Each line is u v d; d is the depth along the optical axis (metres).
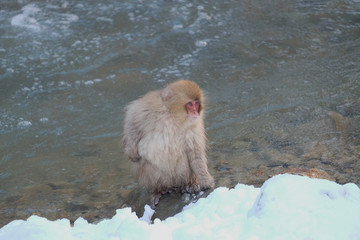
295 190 6.09
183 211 7.37
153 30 19.20
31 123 13.66
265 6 21.11
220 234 5.96
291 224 5.70
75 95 15.02
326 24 19.17
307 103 13.49
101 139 12.82
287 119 12.71
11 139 12.98
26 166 11.78
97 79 15.87
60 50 17.70
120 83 15.60
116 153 12.09
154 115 8.51
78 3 21.66
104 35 18.84
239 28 19.20
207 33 18.84
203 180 8.76
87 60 17.08
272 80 15.32
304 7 20.81
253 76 15.72
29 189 10.80
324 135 11.57
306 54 16.97
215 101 14.24
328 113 12.71
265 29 19.03
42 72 16.30
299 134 11.79
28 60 17.05
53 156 12.16
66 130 13.32
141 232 6.17
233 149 11.41
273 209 5.91
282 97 14.11
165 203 8.88
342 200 6.11
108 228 6.57
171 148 8.54
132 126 8.70
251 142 11.69
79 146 12.55
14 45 18.05
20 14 20.53
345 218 5.74
